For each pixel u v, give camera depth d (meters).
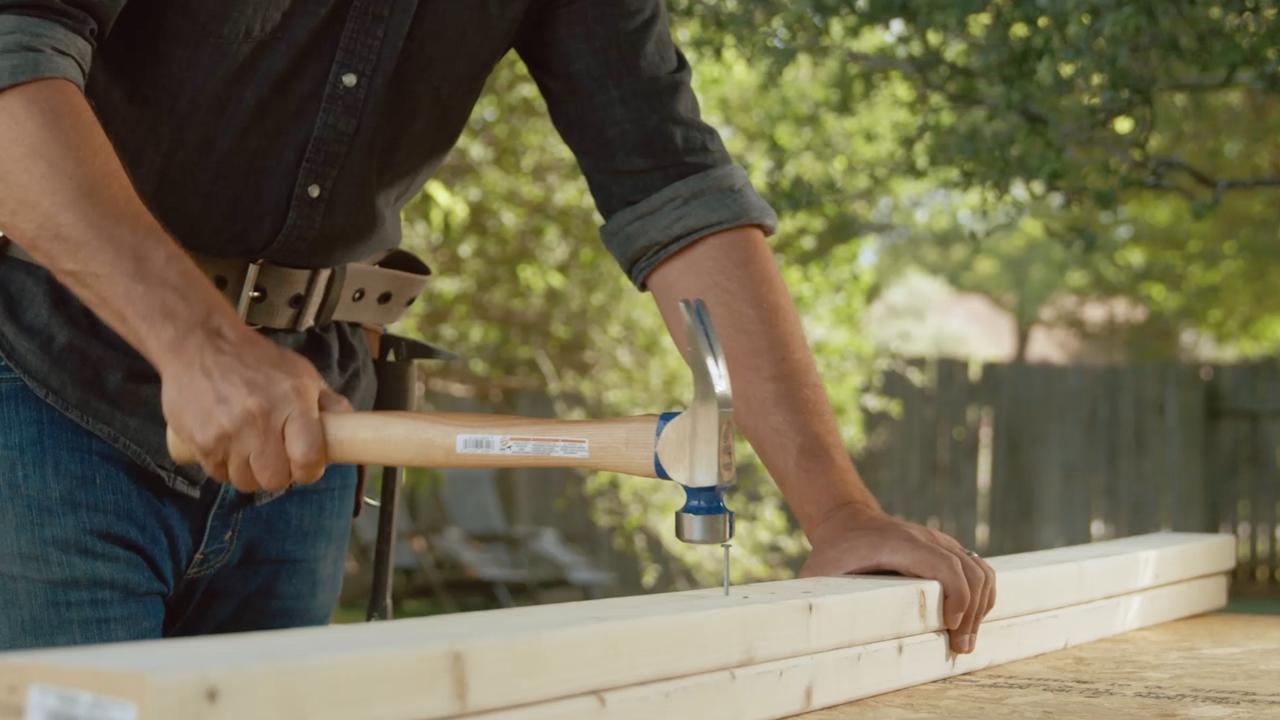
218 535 1.95
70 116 1.48
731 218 1.98
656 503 7.07
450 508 8.58
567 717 1.16
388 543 2.21
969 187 3.81
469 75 1.99
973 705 1.49
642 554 7.43
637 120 2.03
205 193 1.84
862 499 1.85
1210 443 9.07
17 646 1.80
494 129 5.74
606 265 6.54
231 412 1.42
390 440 1.46
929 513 9.39
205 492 1.91
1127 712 1.44
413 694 1.04
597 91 2.04
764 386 1.91
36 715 0.94
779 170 4.50
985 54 3.52
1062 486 9.25
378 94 1.88
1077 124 3.59
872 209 6.00
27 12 1.50
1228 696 1.54
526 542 8.50
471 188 5.71
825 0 3.65
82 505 1.77
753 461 7.18
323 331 2.06
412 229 5.66
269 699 0.95
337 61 1.82
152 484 1.85
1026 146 3.67
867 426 9.49
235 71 1.78
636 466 1.42
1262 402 8.96
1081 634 1.98
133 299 1.45
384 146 1.95
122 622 1.83
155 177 1.82
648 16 2.07
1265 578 8.96
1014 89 3.52
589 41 2.03
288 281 1.94
